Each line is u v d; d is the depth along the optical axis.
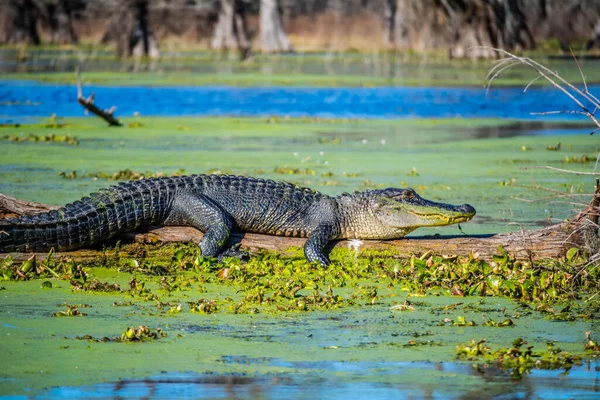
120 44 102.06
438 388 13.65
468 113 57.03
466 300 18.48
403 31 117.38
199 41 125.75
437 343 15.66
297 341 15.66
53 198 27.17
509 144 42.03
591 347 15.33
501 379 14.07
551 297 18.50
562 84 73.00
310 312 17.33
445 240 21.17
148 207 20.77
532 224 25.14
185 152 37.97
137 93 66.19
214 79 75.06
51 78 75.12
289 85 72.31
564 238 20.72
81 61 95.25
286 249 21.12
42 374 13.88
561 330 16.48
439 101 63.12
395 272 19.89
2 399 12.95
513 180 32.06
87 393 13.24
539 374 14.29
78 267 19.50
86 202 20.55
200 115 53.97
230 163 34.88
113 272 19.86
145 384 13.61
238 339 15.67
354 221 21.31
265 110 57.41
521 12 100.44
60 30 128.12
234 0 116.62
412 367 14.52
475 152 39.31
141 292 18.27
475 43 97.38
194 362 14.52
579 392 13.54
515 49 98.44
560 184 31.31
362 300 18.27
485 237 21.41
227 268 19.56
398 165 35.34
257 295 17.92
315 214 21.45
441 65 93.00
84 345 15.18
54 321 16.39
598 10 111.88
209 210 20.73
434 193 29.50
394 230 21.19
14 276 19.11
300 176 32.34
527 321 17.03
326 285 19.27
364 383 13.83
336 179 31.80
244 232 21.47
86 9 127.69
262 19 119.31
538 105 61.44
